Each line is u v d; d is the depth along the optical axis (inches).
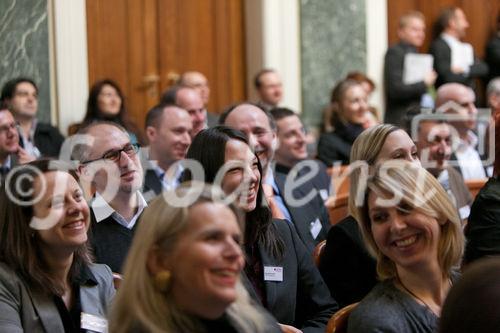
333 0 399.5
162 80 380.8
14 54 325.1
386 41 415.8
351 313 126.0
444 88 270.2
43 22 331.0
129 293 101.0
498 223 153.4
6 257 134.6
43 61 331.9
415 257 124.4
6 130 235.9
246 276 151.0
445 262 126.6
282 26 393.1
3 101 290.4
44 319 133.4
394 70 404.2
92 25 360.8
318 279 167.3
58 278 138.2
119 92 316.2
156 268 101.0
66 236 135.5
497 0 456.4
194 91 281.3
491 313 73.8
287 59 393.1
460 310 75.1
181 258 99.5
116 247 169.9
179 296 100.3
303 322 166.4
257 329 109.0
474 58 436.8
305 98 395.5
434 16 438.3
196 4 388.2
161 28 379.6
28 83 296.5
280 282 159.6
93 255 161.2
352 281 169.3
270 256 160.1
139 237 102.0
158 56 379.2
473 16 451.5
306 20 395.2
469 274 76.5
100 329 138.3
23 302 133.2
